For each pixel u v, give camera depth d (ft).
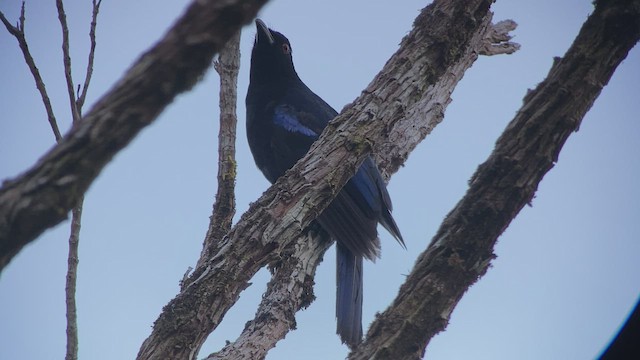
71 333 32.50
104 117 18.26
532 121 30.60
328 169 33.24
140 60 18.76
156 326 31.04
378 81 34.55
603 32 30.94
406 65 34.35
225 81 43.55
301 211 32.73
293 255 43.75
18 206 17.35
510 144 30.66
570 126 30.50
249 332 38.42
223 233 41.11
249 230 32.35
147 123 18.57
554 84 30.83
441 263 30.12
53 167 17.92
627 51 31.14
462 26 34.50
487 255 30.19
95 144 18.13
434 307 29.73
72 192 17.92
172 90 18.60
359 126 33.65
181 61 18.45
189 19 18.66
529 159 30.35
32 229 17.56
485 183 30.53
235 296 31.89
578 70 30.76
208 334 31.37
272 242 32.32
